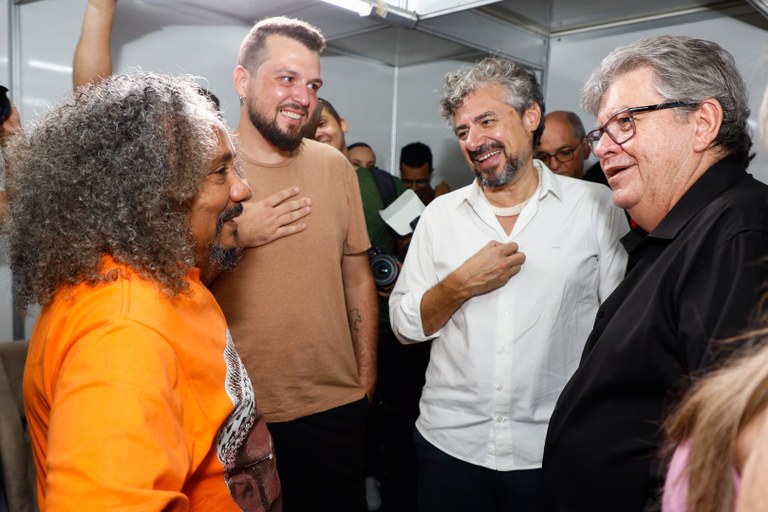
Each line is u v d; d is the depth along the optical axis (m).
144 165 0.66
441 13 1.81
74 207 0.64
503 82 1.29
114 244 0.65
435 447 1.39
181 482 0.58
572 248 1.31
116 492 0.50
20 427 1.45
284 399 1.38
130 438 0.53
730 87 0.81
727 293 0.69
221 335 0.78
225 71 2.22
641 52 0.86
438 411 1.39
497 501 1.35
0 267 1.75
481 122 1.30
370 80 2.76
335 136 2.14
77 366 0.57
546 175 1.36
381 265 1.83
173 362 0.63
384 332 2.12
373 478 2.34
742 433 0.40
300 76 1.30
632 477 0.79
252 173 1.37
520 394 1.29
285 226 1.36
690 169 0.83
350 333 1.58
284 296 1.36
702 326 0.69
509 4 1.96
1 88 1.45
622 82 0.86
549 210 1.34
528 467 1.29
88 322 0.60
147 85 0.71
